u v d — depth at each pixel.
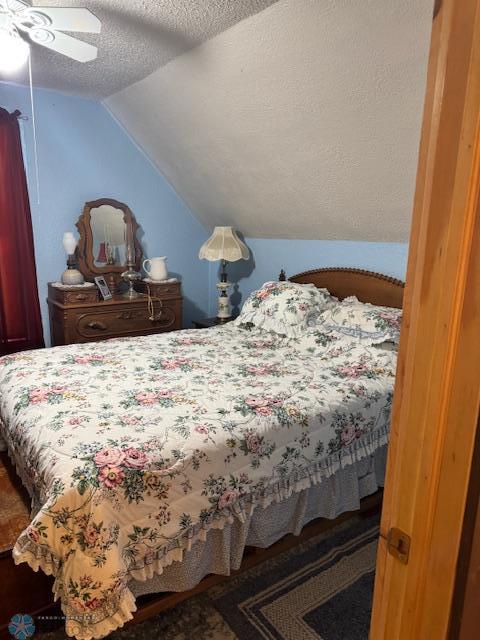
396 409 0.64
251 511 1.66
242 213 3.66
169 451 1.46
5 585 1.49
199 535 1.53
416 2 1.62
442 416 0.56
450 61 0.51
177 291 3.80
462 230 0.51
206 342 2.80
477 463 0.54
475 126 0.49
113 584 1.25
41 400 1.82
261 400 1.85
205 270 4.38
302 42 2.00
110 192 3.68
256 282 3.94
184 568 1.55
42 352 2.49
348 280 3.08
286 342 2.75
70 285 3.36
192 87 2.68
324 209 2.99
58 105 3.30
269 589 1.75
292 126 2.51
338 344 2.52
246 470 1.60
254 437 1.62
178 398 1.86
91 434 1.52
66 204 3.48
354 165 2.50
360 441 1.98
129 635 1.53
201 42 2.27
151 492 1.38
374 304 2.92
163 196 3.96
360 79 2.01
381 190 2.55
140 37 2.24
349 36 1.86
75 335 3.30
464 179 0.50
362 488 2.13
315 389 1.99
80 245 3.53
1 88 3.06
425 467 0.59
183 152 3.41
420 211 0.57
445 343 0.54
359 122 2.23
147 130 3.44
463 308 0.52
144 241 3.94
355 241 3.09
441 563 0.59
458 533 0.57
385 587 0.67
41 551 1.28
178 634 1.55
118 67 2.66
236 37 2.15
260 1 1.87
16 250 3.26
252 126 2.70
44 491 1.39
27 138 3.23
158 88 2.88
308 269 3.46
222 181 3.43
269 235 3.71
